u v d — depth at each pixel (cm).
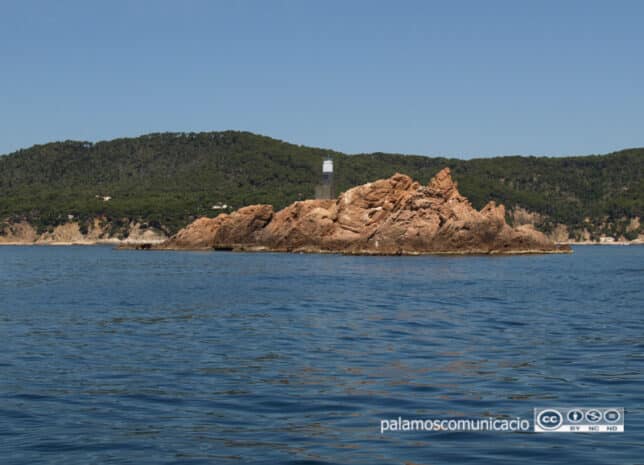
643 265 11356
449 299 4953
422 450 1445
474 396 1920
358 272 8344
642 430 1588
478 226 14050
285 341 2955
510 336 3122
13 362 2469
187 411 1769
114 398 1909
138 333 3203
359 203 14562
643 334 3198
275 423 1653
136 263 11331
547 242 15762
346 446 1473
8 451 1445
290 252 15250
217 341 2958
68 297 5159
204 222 18012
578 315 3988
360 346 2822
